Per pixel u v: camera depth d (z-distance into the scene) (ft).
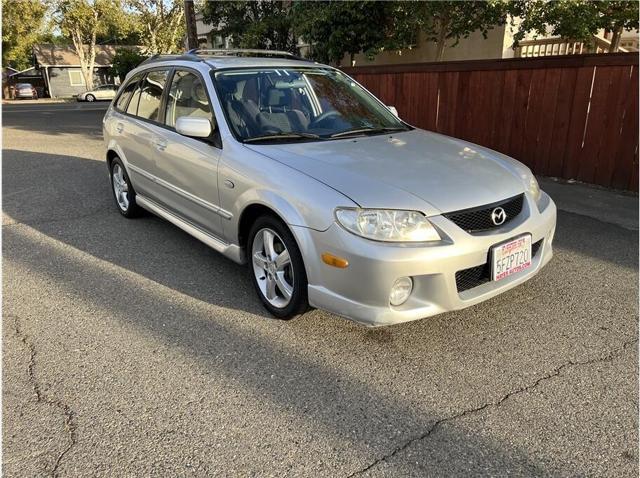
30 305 11.58
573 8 23.89
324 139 11.73
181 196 13.41
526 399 8.26
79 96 121.90
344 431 7.63
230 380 8.83
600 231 16.01
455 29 28.02
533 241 10.01
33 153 30.86
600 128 20.22
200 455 7.18
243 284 12.55
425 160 10.62
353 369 9.12
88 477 6.83
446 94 25.77
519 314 10.94
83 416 7.98
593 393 8.38
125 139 16.22
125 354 9.64
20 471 6.93
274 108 12.44
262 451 7.25
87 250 14.84
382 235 8.60
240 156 10.98
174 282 12.68
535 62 21.72
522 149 23.20
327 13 30.35
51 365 9.32
